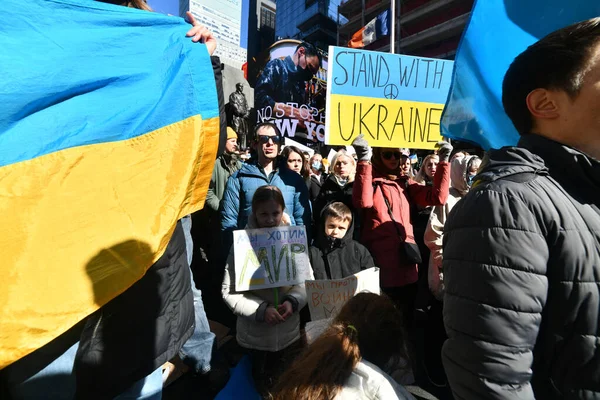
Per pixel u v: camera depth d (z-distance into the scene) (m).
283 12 57.31
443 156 2.66
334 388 0.97
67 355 1.20
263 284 2.10
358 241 2.74
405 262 2.60
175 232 1.34
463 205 0.86
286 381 1.04
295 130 11.73
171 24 1.43
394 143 3.00
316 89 15.48
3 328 0.91
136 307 1.18
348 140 2.98
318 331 1.75
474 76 1.80
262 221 2.21
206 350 2.31
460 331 0.79
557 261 0.74
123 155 1.20
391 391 0.98
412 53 33.31
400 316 1.19
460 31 29.25
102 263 1.05
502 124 1.71
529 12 1.68
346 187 2.98
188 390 2.32
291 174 3.04
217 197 3.58
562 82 0.82
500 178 0.82
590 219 0.77
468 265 0.79
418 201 2.91
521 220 0.75
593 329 0.72
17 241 0.99
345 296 2.00
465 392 0.77
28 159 1.07
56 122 1.14
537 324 0.73
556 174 0.83
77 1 1.27
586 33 0.80
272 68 15.35
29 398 1.17
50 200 1.06
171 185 1.21
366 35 8.12
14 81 1.09
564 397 0.75
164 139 1.27
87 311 1.00
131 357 1.17
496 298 0.74
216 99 1.38
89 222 1.08
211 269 3.70
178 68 1.36
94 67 1.24
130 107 1.26
